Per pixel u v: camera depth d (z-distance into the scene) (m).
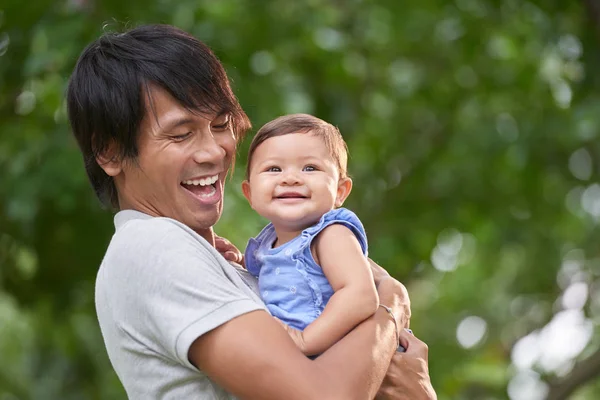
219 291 3.50
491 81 11.30
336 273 3.72
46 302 10.31
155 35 3.87
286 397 3.39
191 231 3.72
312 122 4.00
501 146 11.00
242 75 9.48
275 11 9.94
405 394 3.79
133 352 3.64
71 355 12.38
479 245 13.24
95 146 3.93
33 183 8.69
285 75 10.01
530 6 9.91
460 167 11.77
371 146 12.07
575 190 11.70
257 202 3.96
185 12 9.05
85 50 3.96
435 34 10.97
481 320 16.45
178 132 3.80
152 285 3.55
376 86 11.45
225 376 3.45
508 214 11.79
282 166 3.93
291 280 3.83
